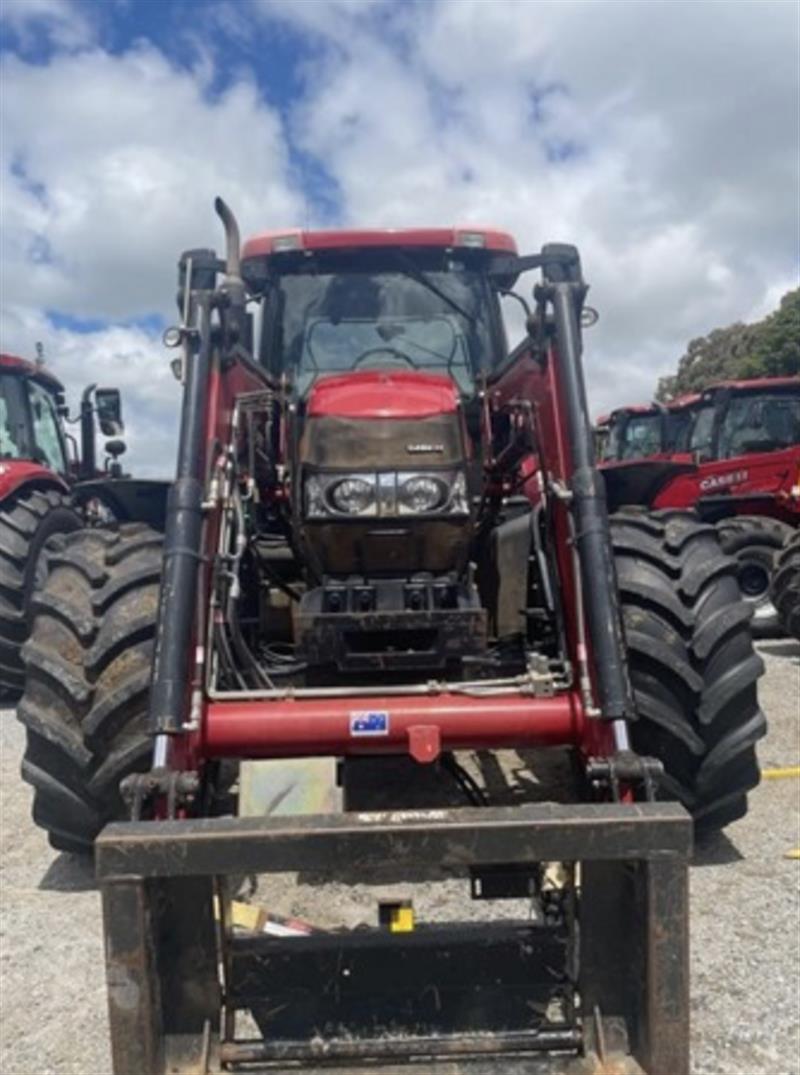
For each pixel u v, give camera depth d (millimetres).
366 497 3299
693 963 2760
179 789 2271
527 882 2230
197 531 2705
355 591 3211
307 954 2158
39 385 8125
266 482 3566
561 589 3002
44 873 3576
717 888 3252
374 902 3150
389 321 4352
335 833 1939
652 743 3252
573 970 2141
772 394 10180
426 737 2729
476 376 4086
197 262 3252
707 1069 2279
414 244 4293
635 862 2023
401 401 3426
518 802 3893
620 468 3889
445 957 2164
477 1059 2068
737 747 3291
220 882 2139
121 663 3186
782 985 2639
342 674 3203
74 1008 2656
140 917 1937
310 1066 2064
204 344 2969
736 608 3355
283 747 2736
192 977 2092
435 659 3141
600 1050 2057
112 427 7812
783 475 9906
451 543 3334
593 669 2658
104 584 3373
